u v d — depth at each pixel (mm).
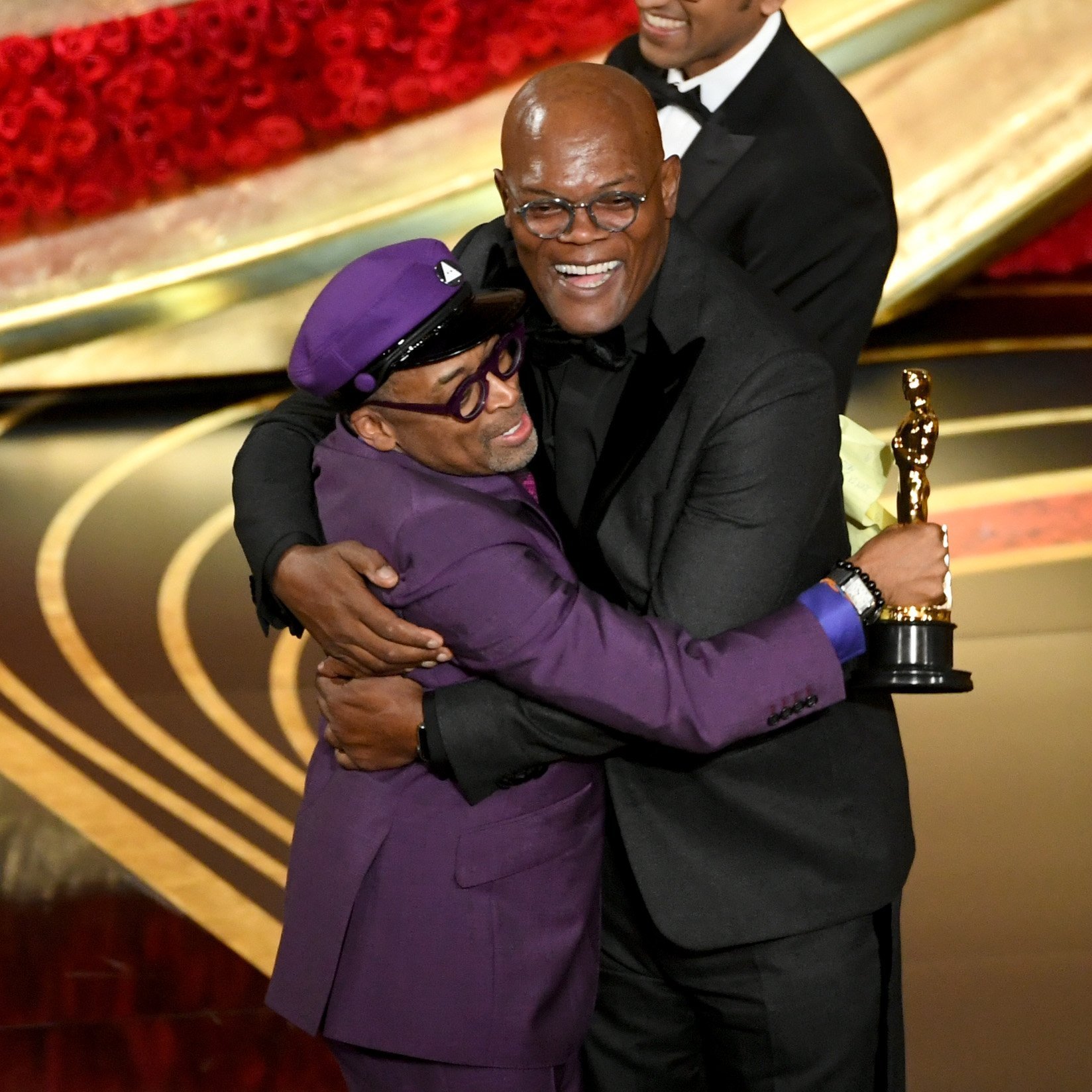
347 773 6367
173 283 19625
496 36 19859
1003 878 10516
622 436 6215
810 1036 6719
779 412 6074
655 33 10188
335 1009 6234
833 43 20156
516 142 6055
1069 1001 9352
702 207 10164
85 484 17281
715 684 5863
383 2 19703
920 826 11062
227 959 10016
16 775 12023
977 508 15711
